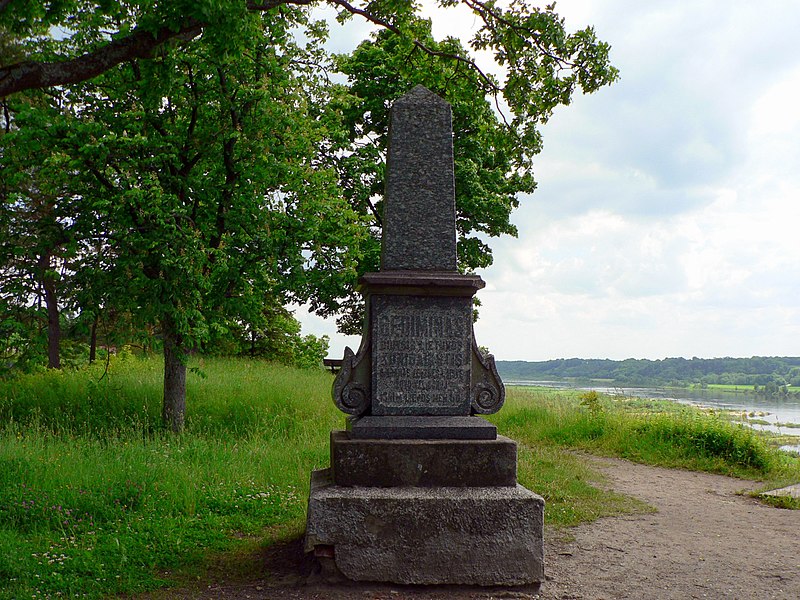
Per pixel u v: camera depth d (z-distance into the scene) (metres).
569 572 6.27
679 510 9.30
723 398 41.22
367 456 5.93
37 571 5.66
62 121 12.69
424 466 5.95
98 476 8.51
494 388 6.41
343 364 6.34
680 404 18.97
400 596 5.48
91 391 15.82
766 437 15.16
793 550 7.30
